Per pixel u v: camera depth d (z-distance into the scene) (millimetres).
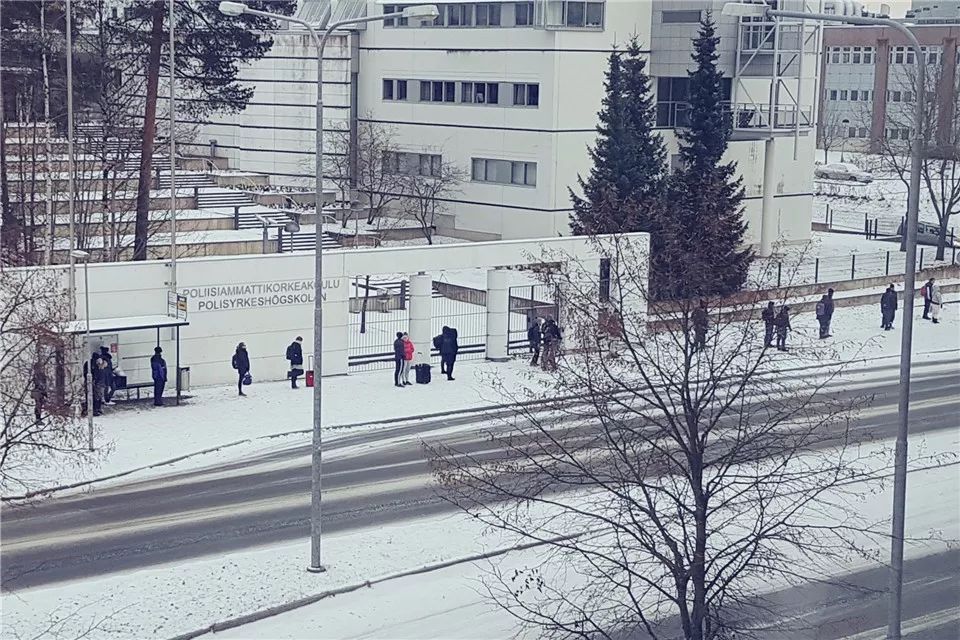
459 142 62281
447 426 32469
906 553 24453
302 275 36594
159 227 45938
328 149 66188
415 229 63344
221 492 26391
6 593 20219
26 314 28438
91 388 29125
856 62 112500
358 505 25672
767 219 61688
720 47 60562
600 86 59906
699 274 22984
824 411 25125
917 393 37719
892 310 47156
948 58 92812
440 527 24234
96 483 26719
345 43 65438
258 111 67875
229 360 35688
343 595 20922
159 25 41125
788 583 22719
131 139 48625
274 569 21609
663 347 21031
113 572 21391
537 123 58906
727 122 57312
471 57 61188
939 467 29500
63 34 49688
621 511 19516
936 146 71938
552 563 22703
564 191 59312
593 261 40469
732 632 19078
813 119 64812
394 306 47188
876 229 71250
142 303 33688
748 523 25125
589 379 20500
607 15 59594
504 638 19562
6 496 24859
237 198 61500
